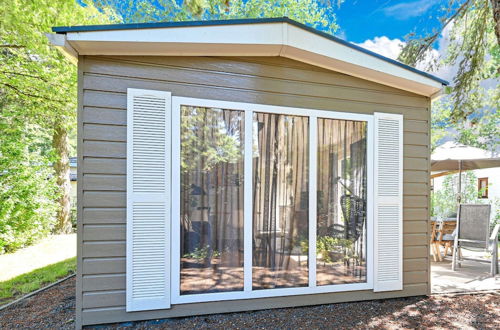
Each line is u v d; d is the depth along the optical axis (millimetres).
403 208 3117
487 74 4676
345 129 2947
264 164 2678
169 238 2408
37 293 3104
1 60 5359
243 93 2662
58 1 4887
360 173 2961
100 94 2320
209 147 2551
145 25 2236
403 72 2928
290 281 2709
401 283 3023
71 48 2215
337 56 2721
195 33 2350
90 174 2277
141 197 2350
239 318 2471
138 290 2328
